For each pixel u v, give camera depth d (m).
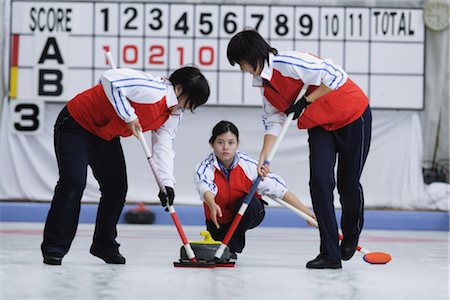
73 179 9.72
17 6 23.80
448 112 24.20
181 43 23.72
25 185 23.89
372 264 11.05
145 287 8.16
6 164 23.88
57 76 23.81
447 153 24.20
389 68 23.89
